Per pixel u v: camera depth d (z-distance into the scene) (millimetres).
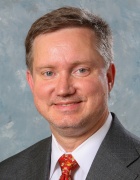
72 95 1825
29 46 1911
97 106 1854
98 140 1924
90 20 1848
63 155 1946
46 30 1822
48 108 1869
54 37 1821
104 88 1875
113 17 4074
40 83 1861
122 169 1845
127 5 4105
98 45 1851
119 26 4074
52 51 1811
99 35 1865
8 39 4051
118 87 4035
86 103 1839
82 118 1838
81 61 1808
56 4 4070
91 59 1822
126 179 1818
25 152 2215
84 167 1906
